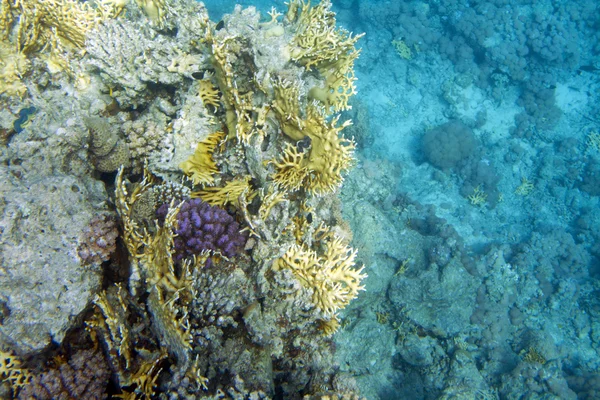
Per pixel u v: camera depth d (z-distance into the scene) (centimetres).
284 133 374
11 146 307
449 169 1512
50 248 275
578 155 1551
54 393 277
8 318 257
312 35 375
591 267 1397
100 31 358
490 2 1680
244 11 376
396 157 1559
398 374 975
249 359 331
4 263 259
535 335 1105
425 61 1706
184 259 325
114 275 329
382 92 1712
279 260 372
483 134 1603
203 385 281
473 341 1070
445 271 1004
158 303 291
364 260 950
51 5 365
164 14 369
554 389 969
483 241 1452
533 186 1544
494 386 1006
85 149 336
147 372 295
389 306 1019
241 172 377
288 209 380
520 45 1584
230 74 315
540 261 1334
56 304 269
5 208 267
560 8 1678
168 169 364
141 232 338
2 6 355
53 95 362
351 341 930
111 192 367
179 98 388
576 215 1483
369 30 1764
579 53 1628
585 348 1227
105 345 301
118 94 381
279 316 367
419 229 1252
